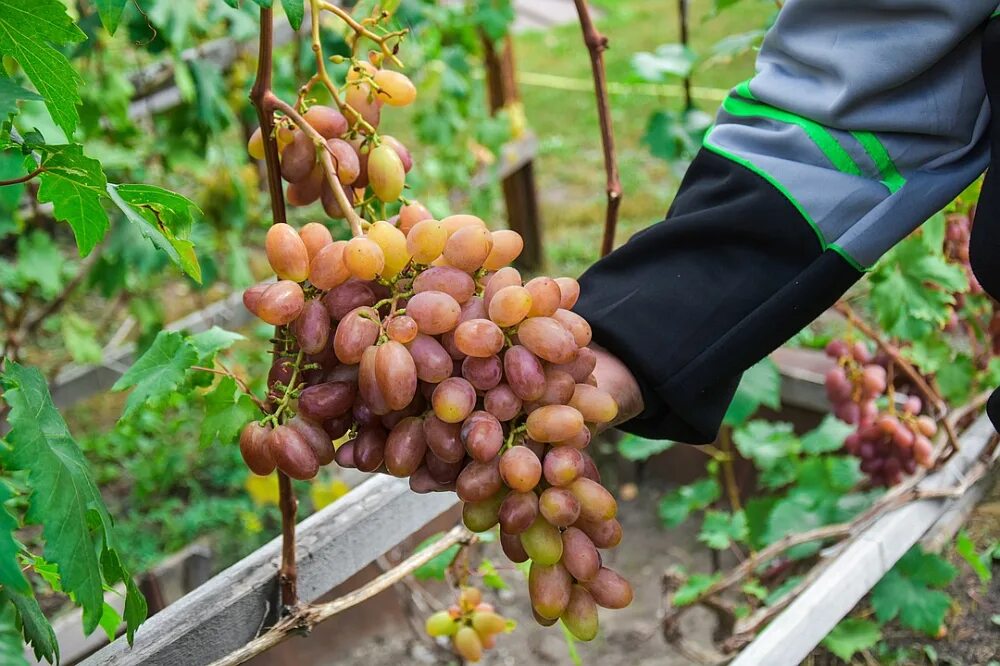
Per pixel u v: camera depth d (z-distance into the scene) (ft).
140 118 7.67
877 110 3.08
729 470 6.51
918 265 5.10
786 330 3.09
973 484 5.10
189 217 3.01
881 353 5.58
